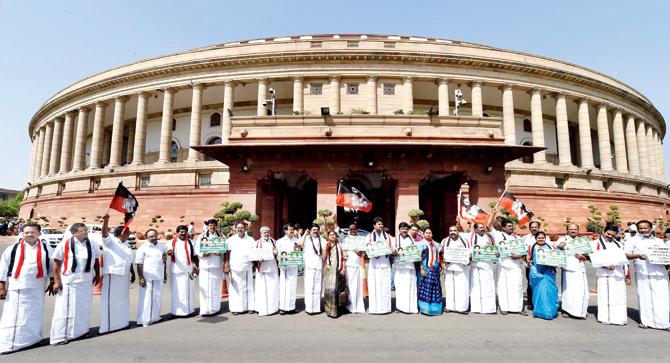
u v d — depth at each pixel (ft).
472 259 27.20
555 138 130.41
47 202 123.24
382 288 27.02
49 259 20.88
